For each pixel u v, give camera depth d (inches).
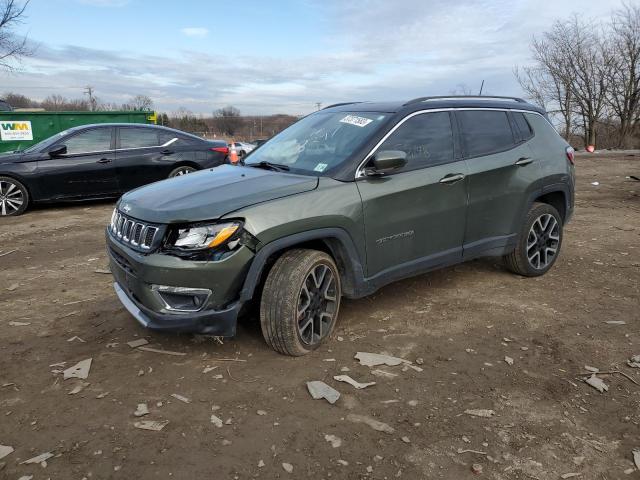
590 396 118.5
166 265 119.6
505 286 190.9
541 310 167.8
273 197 128.8
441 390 120.0
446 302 174.2
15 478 90.0
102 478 90.4
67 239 267.9
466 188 166.9
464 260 174.4
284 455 96.9
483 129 179.0
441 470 93.7
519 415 110.6
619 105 1334.9
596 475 93.1
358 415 109.7
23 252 241.0
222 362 131.0
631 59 1285.7
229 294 122.3
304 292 131.6
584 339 147.1
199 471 92.4
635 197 408.8
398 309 167.6
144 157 366.9
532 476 92.7
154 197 136.6
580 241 262.1
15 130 503.5
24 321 157.3
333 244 140.4
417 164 156.9
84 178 350.3
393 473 92.8
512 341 145.5
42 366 129.6
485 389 120.6
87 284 192.7
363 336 147.3
